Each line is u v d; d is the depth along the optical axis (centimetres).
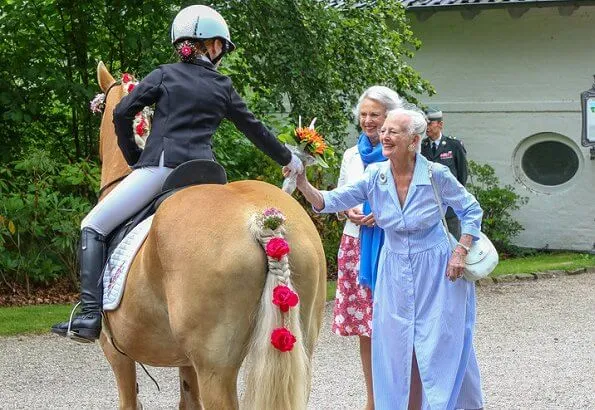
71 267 1129
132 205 466
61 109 1260
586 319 976
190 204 411
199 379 397
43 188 1105
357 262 598
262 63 1216
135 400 498
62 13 1223
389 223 520
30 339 869
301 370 375
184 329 396
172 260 402
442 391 504
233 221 393
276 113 1302
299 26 1198
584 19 1542
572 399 666
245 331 389
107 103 568
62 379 734
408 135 510
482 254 509
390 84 1340
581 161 1556
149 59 1177
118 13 1209
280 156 483
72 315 473
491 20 1600
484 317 991
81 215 1088
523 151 1598
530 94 1585
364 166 602
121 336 454
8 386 714
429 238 517
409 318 514
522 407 646
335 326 603
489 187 1587
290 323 376
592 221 1552
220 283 385
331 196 521
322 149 497
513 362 783
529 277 1259
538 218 1582
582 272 1322
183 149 459
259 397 371
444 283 512
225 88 473
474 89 1620
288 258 395
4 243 1098
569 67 1559
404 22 1470
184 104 462
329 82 1227
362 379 725
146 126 512
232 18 1188
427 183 512
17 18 1180
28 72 1168
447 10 1530
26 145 1254
